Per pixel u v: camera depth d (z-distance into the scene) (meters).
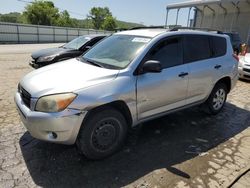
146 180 3.13
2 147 3.75
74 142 3.30
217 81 5.12
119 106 3.60
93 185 3.00
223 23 25.05
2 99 5.91
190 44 4.57
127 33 4.54
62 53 8.53
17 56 15.04
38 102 3.16
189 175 3.26
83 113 3.17
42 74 3.69
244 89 7.95
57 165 3.36
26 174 3.15
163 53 4.09
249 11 22.48
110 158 3.58
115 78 3.49
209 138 4.33
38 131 3.18
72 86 3.22
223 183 3.12
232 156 3.76
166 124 4.83
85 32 43.25
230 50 5.48
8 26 31.86
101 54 4.25
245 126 4.89
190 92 4.56
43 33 36.41
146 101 3.82
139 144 4.02
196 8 25.75
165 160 3.59
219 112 5.58
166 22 22.44
